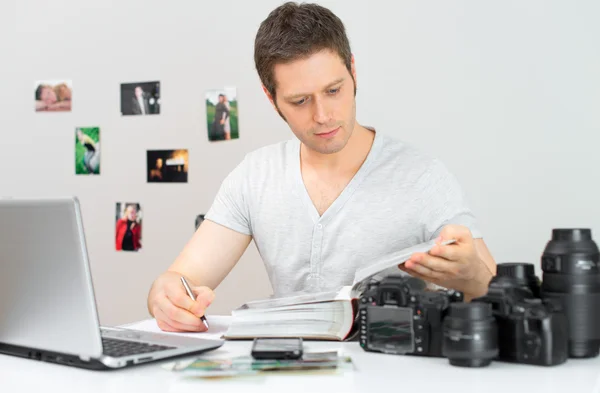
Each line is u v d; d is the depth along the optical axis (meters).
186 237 3.07
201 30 3.02
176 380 0.92
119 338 1.11
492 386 0.87
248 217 1.69
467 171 2.66
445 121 2.68
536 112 2.58
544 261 1.03
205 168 3.04
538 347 0.95
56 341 0.98
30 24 3.28
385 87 2.75
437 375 0.92
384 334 1.05
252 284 2.95
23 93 3.30
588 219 2.53
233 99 2.98
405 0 2.71
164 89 3.09
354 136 1.60
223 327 1.34
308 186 1.63
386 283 1.05
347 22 2.78
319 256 1.61
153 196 3.12
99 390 0.88
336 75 1.31
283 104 1.37
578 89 2.53
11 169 3.32
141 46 3.12
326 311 1.16
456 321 0.96
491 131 2.63
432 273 1.15
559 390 0.85
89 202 3.21
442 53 2.68
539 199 2.58
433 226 1.57
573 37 2.53
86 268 0.93
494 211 2.63
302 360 0.98
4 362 1.03
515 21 2.59
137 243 3.14
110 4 3.16
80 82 3.22
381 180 1.59
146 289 3.14
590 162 2.52
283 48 1.30
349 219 1.59
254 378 0.91
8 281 1.03
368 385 0.88
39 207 0.94
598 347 1.01
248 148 2.97
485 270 1.20
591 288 1.00
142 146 3.13
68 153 3.24
